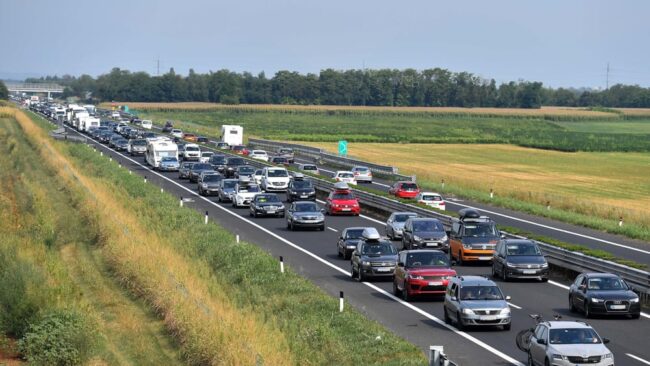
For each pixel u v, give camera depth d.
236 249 80.38
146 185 138.62
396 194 132.50
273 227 106.44
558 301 65.06
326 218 116.38
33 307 55.69
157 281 64.38
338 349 48.25
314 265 81.12
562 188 169.12
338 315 57.22
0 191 119.88
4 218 92.25
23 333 53.88
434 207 109.50
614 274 62.44
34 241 80.94
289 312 59.19
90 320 54.44
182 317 54.50
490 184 160.38
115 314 60.62
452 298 56.59
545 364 43.78
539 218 116.62
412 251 67.44
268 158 198.88
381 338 50.72
